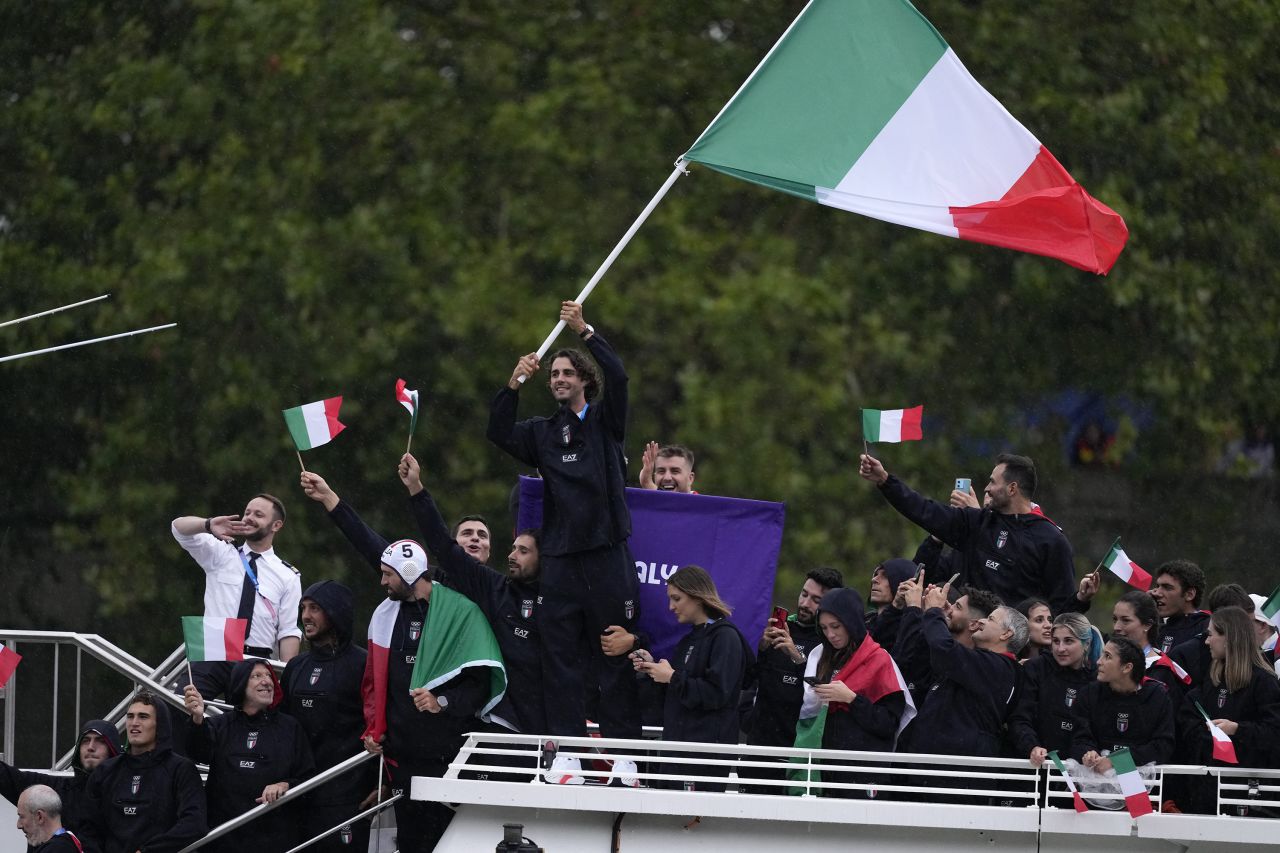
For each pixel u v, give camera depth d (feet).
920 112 120.37
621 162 216.33
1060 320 220.84
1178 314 218.18
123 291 217.15
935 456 214.69
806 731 110.73
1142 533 230.68
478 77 220.84
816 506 207.51
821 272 214.28
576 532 107.96
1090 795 103.19
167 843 109.19
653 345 211.41
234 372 213.46
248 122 219.00
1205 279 222.07
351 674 114.42
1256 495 237.04
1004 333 219.82
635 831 106.63
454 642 109.50
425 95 218.79
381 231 212.43
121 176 222.48
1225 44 227.20
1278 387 226.99
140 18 229.25
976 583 123.03
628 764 106.83
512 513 117.19
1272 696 108.47
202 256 214.28
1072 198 119.55
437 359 213.66
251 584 128.36
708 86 220.23
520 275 212.84
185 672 138.41
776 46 120.47
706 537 114.32
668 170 217.36
